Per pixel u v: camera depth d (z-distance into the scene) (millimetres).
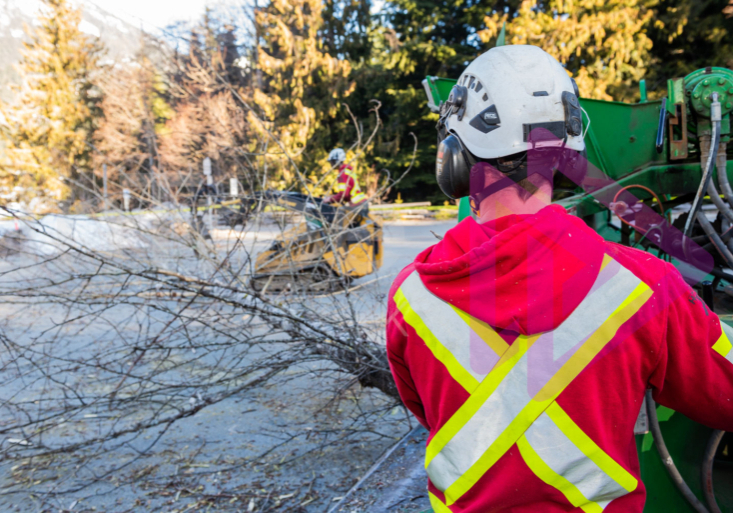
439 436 833
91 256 2773
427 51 23219
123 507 2486
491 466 785
